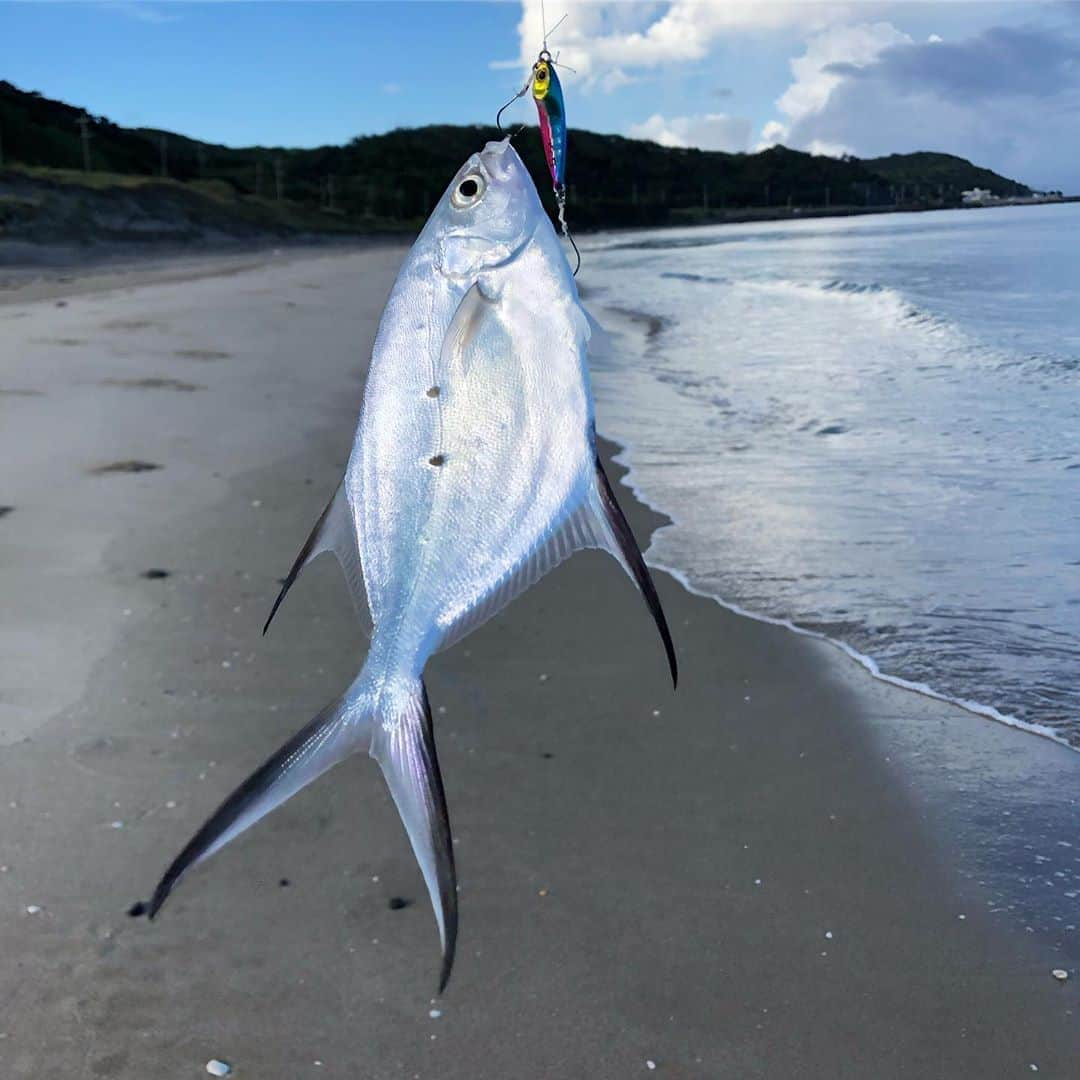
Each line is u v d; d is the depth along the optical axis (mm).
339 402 2516
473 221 461
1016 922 755
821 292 5551
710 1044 661
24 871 805
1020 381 2643
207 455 1964
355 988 703
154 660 1142
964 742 993
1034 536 1523
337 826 866
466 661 1175
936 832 857
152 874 804
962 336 3459
